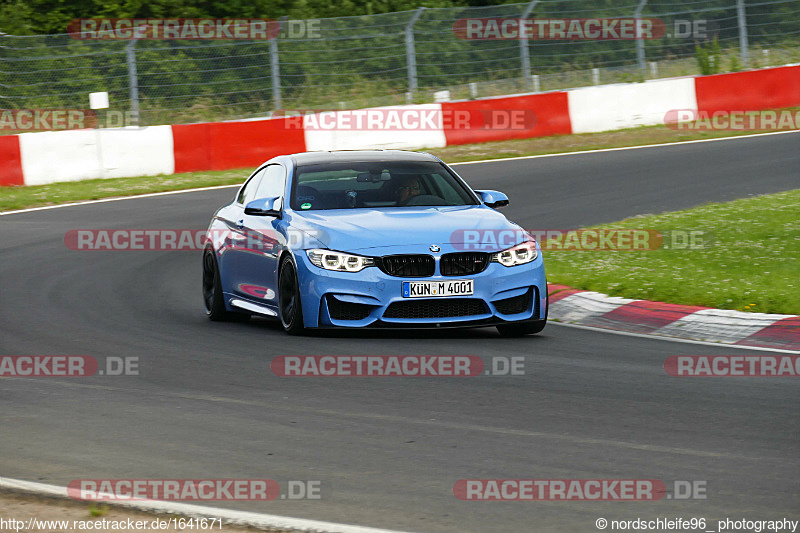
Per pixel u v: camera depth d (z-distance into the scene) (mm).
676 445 16500
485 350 24312
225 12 91562
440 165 29531
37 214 51406
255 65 78812
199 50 77812
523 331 26453
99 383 21359
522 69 82000
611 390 20438
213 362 23219
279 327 28234
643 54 84500
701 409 18875
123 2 88625
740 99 76000
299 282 25500
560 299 31062
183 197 55594
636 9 85312
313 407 19125
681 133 71125
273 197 27844
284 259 26422
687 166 58250
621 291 31000
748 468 15227
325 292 25016
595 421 18047
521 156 65500
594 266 34625
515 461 15688
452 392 20266
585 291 31578
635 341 25766
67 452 16375
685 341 25766
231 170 64875
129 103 74938
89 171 61812
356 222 25984
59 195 56219
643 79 83812
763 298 28703
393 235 25312
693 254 35438
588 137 71250
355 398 19797
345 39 80938
